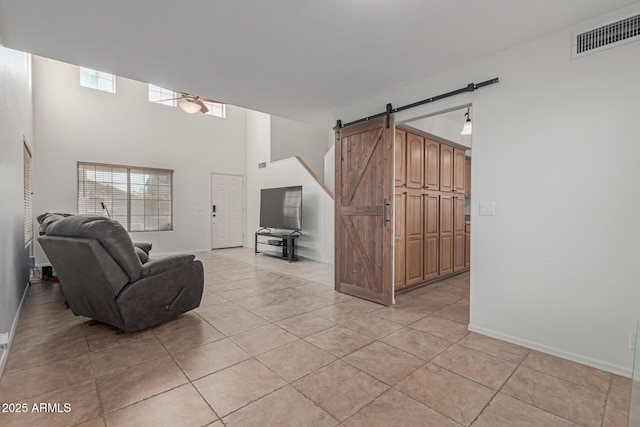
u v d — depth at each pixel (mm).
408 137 3762
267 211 6637
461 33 2154
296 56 2488
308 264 5688
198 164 7273
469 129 3719
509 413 1536
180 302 2779
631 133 1865
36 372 1909
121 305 2359
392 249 3230
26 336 2455
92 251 2213
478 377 1867
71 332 2535
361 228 3498
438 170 4297
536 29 2107
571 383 1803
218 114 7699
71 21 2012
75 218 2447
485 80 2488
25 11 1893
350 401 1634
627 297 1882
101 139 5938
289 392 1712
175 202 6902
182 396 1674
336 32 2146
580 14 1939
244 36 2197
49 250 2529
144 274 2514
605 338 1958
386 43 2285
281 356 2131
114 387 1753
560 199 2127
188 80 2963
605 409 1567
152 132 6574
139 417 1504
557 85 2131
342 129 3727
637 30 1833
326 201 5871
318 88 3154
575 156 2062
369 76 2861
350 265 3639
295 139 7887
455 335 2498
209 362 2045
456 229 4723
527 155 2270
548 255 2184
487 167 2479
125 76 2873
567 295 2104
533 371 1938
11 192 2600
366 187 3439
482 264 2518
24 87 3729
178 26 2072
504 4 1832
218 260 6105
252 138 7949
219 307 3199
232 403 1615
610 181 1937
